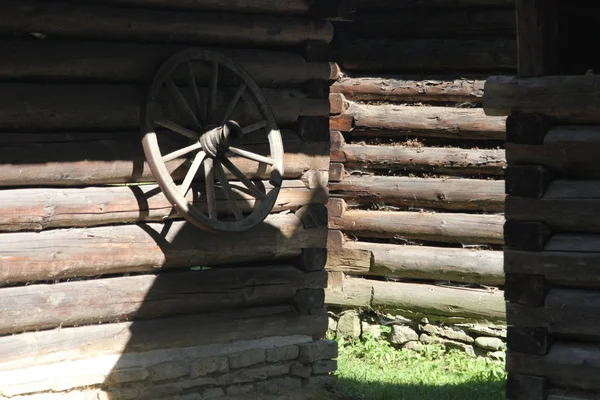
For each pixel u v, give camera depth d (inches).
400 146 465.1
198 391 339.3
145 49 327.9
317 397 359.3
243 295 355.6
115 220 322.7
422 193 457.4
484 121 448.5
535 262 253.3
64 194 310.7
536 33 254.1
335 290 469.7
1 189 301.6
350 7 366.6
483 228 446.6
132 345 326.6
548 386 254.4
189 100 338.3
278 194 358.0
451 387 389.1
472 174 453.7
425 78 463.8
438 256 451.8
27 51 303.3
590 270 248.2
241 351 348.2
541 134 254.1
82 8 311.9
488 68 453.7
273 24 357.7
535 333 253.4
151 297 331.9
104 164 318.0
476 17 452.1
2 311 298.0
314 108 371.6
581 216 250.4
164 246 332.8
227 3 343.9
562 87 250.7
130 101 323.3
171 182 317.7
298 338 367.9
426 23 461.1
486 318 442.9
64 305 311.0
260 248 358.0
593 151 249.0
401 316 459.2
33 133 307.4
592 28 306.5
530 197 254.5
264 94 360.2
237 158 351.6
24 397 297.7
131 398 320.8
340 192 471.8
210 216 328.5
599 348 250.8
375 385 387.2
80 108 313.1
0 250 296.5
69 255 309.9
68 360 312.5
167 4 331.3
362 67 471.8
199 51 332.2
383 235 464.4
